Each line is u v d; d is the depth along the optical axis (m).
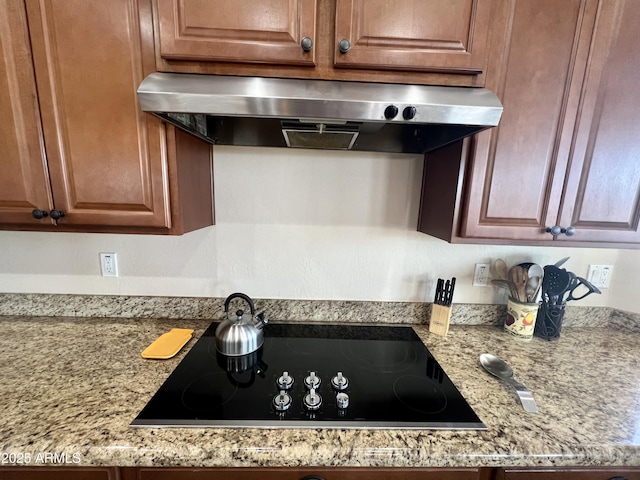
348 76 0.81
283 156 1.21
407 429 0.73
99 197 0.89
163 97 0.72
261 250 1.28
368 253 1.29
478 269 1.31
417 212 1.26
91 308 1.28
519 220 0.96
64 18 0.80
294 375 0.94
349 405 0.80
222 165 1.21
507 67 0.87
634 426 0.76
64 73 0.83
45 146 0.86
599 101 0.90
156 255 1.26
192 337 1.14
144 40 0.80
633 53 0.88
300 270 1.30
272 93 0.73
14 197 0.88
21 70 0.83
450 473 0.72
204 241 1.26
